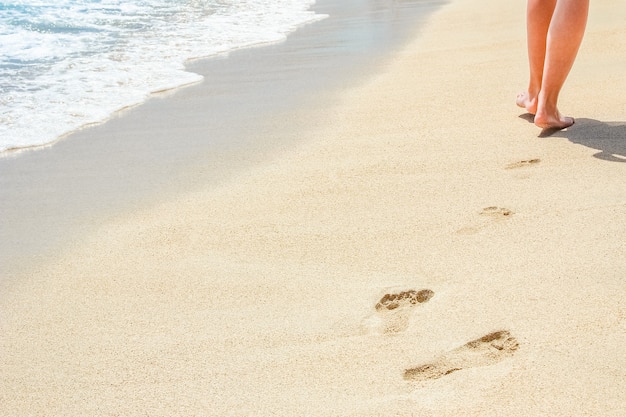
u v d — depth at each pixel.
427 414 1.99
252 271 2.88
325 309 2.57
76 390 2.26
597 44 6.04
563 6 3.79
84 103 5.29
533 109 4.34
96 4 9.34
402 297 2.60
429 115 4.63
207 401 2.15
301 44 7.23
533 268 2.65
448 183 3.52
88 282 2.90
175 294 2.76
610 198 3.15
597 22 6.91
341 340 2.38
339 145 4.22
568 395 2.00
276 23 8.42
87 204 3.64
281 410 2.07
